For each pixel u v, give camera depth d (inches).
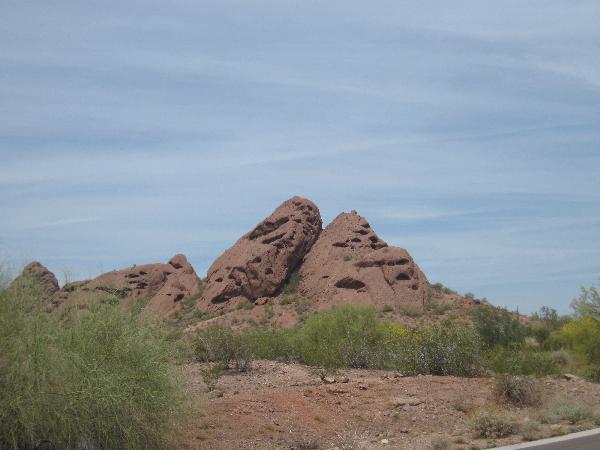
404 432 556.1
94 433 386.6
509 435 528.1
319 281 3093.0
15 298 383.6
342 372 847.1
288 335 1218.0
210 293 3139.8
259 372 812.6
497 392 671.1
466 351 830.5
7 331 368.8
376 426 569.0
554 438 482.3
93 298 431.8
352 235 3348.9
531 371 842.2
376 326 1213.7
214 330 868.0
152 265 3442.4
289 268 3267.7
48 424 366.6
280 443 484.4
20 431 363.3
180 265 3494.1
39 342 370.9
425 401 638.5
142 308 452.1
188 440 462.3
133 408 396.5
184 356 488.7
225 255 3398.1
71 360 383.9
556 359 1050.7
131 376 402.6
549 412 592.7
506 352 875.4
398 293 2910.9
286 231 3351.4
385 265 3048.7
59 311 410.3
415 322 2596.0
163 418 421.4
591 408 617.0
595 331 1047.6
